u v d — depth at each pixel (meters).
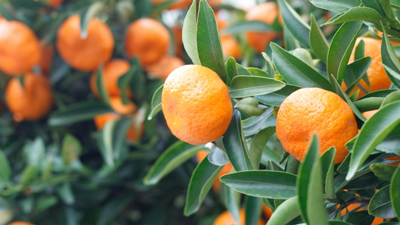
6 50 0.94
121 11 1.05
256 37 0.97
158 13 1.08
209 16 0.55
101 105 0.98
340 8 0.58
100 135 0.92
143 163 1.04
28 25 1.02
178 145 0.73
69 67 1.09
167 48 1.06
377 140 0.46
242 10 1.14
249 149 0.59
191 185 0.65
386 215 0.53
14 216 0.94
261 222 0.85
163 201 1.08
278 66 0.58
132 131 1.00
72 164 0.98
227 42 1.14
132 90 0.98
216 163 0.58
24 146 1.07
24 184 0.91
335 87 0.56
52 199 0.93
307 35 0.67
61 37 0.96
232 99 0.59
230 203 0.74
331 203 0.59
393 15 0.55
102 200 1.07
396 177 0.48
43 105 1.07
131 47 1.02
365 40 0.61
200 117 0.53
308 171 0.47
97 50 0.96
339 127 0.52
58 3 1.08
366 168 0.54
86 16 0.91
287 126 0.54
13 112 1.09
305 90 0.54
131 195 1.04
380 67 0.60
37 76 1.07
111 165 0.88
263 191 0.54
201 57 0.56
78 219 1.01
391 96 0.51
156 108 0.60
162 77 1.06
